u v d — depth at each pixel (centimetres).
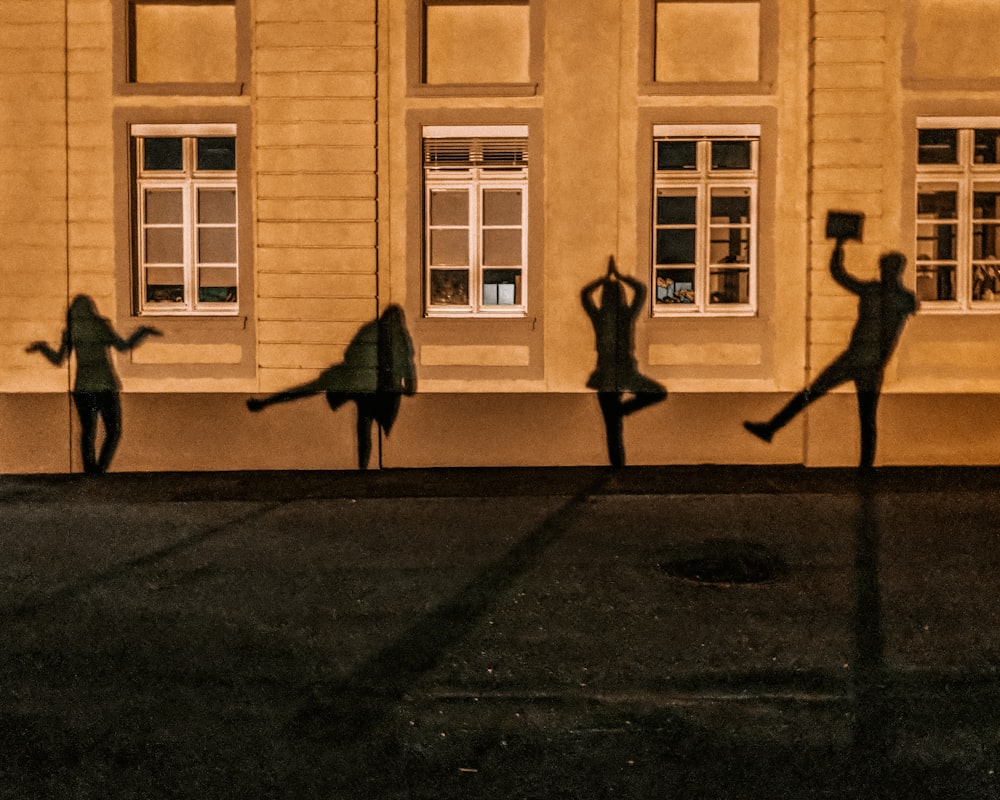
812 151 1046
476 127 1072
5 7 1063
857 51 1038
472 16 1070
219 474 1055
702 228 1080
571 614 602
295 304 1066
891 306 1051
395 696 483
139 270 1092
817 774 405
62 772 406
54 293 1075
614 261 1066
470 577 680
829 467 1053
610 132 1060
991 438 1055
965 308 1070
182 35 1075
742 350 1068
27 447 1073
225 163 1091
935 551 732
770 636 562
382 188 1066
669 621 588
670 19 1066
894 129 1047
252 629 580
